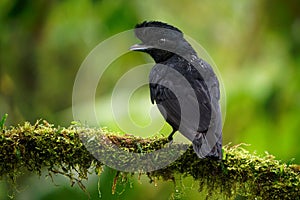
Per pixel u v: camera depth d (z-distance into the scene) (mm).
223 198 9094
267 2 15227
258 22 15328
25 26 15945
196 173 9055
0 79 16625
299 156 13867
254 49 15289
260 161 9055
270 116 13961
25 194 13547
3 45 16562
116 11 15453
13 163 8758
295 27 15023
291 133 13914
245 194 9078
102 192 13117
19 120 16406
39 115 16484
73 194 13414
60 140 8812
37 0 15414
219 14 16766
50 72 17359
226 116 14039
